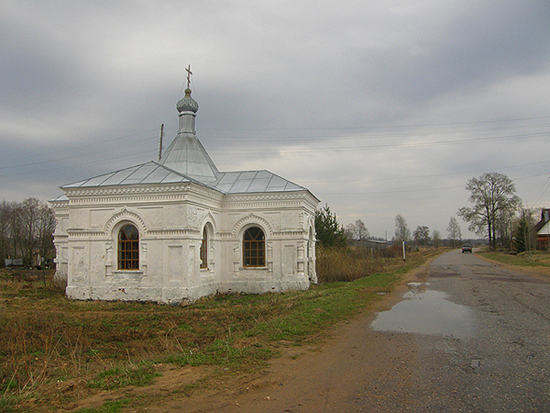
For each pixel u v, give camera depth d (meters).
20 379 7.43
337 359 7.95
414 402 5.70
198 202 19.16
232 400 5.89
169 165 23.31
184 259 17.86
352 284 21.89
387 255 55.03
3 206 63.12
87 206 19.28
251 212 21.70
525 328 10.42
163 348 10.22
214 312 15.31
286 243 21.22
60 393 6.30
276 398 5.94
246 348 8.78
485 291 17.88
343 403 5.71
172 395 6.10
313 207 24.48
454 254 66.50
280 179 23.33
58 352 9.95
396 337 9.73
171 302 17.64
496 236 73.69
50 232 62.19
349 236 90.50
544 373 6.88
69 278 19.20
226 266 21.72
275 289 21.08
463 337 9.59
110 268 18.80
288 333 10.20
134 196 18.67
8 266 51.78
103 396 6.16
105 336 11.78
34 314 14.78
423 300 15.64
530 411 5.35
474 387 6.25
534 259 40.97
